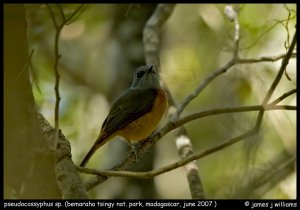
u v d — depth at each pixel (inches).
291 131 491.8
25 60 228.5
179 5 631.2
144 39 496.7
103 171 280.7
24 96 229.1
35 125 232.5
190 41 628.1
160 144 595.5
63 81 626.5
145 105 419.5
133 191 508.1
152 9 561.9
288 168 462.0
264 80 525.3
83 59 638.5
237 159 446.0
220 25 587.2
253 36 511.8
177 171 610.2
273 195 480.4
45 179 229.8
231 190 430.9
